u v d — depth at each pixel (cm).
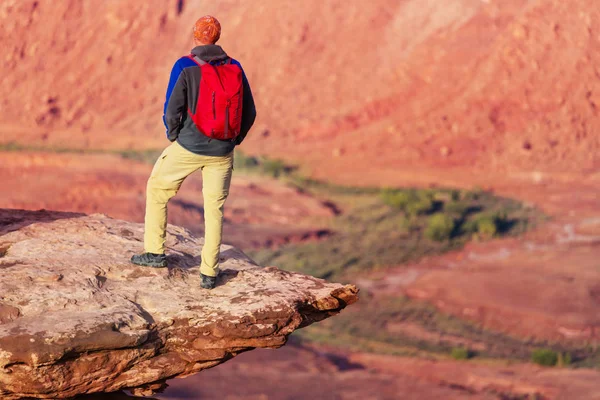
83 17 14838
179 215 8412
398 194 9469
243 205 9238
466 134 11762
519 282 6769
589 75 12206
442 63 13088
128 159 10838
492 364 5328
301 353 5406
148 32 14638
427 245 8088
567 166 11019
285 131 12675
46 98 13562
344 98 13125
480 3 13900
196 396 4444
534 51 12638
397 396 4703
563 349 5656
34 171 10094
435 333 5903
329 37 14188
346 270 7388
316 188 10512
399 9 14275
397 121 12269
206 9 15025
